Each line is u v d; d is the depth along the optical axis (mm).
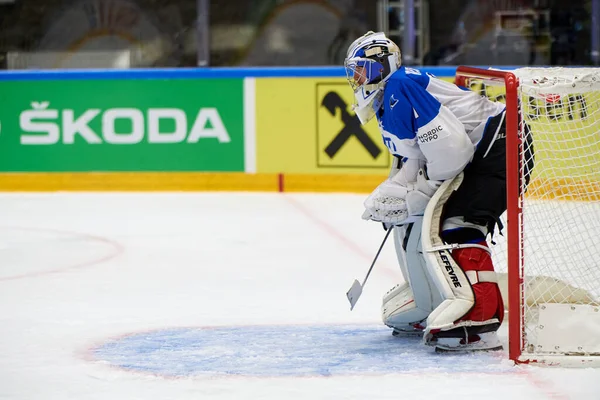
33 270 15906
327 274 15414
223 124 27781
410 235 10242
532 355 9289
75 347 10312
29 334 11031
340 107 27094
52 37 29203
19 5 29141
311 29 28500
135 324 11609
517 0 27281
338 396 8195
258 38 28734
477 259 9742
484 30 27516
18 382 8797
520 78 9328
